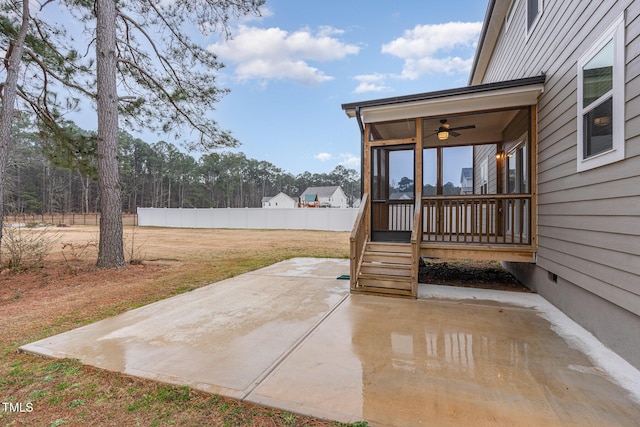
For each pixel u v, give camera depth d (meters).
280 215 22.44
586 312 3.29
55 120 8.55
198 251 10.54
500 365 2.51
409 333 3.21
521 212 5.00
